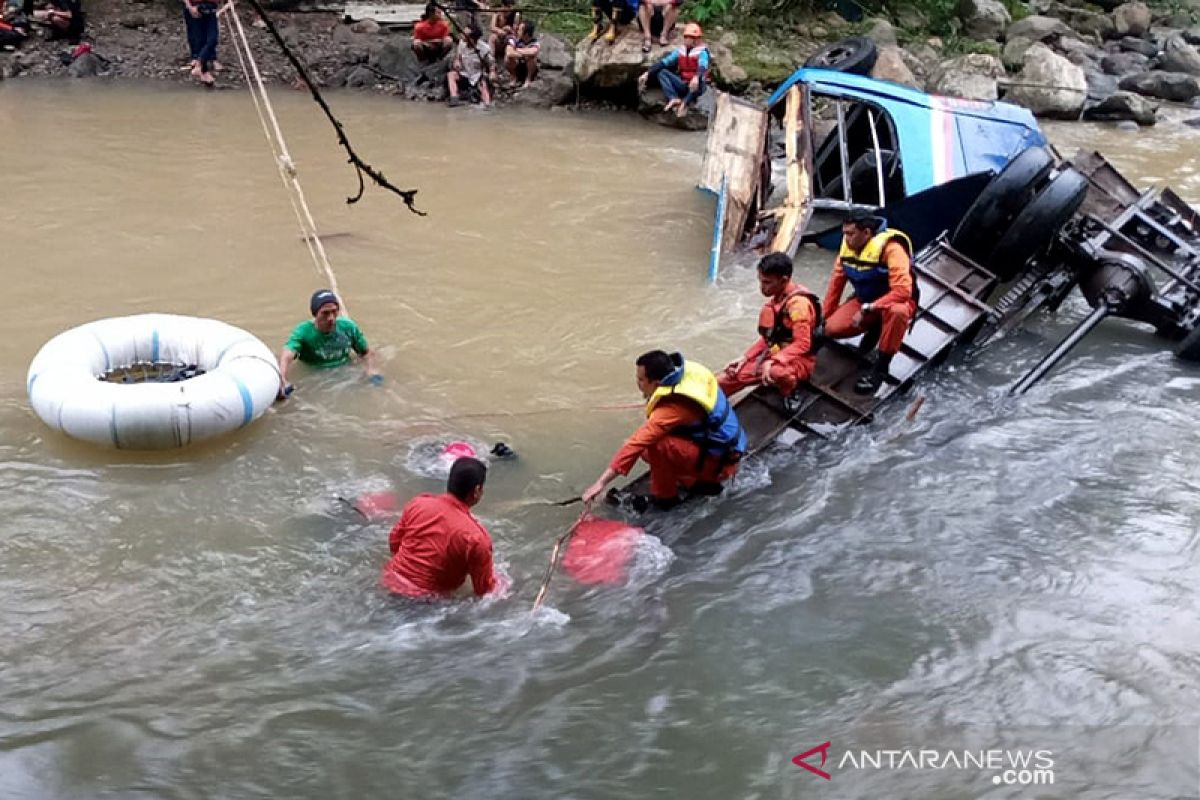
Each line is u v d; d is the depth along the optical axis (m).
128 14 17.91
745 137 11.88
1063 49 20.11
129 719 4.98
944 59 18.66
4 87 15.29
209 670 5.30
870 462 7.32
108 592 5.77
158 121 14.12
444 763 4.84
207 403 6.90
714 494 6.88
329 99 15.74
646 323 9.27
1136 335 9.48
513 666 5.44
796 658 5.57
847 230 7.74
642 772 4.84
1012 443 7.62
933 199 10.41
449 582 5.77
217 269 9.83
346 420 7.50
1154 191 10.89
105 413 6.72
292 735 4.95
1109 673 5.47
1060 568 6.30
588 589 6.02
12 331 8.48
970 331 8.75
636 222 11.60
